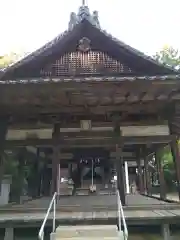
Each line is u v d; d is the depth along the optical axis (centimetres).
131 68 759
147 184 1351
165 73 743
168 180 2036
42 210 695
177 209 692
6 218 586
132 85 654
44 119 821
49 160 1384
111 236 496
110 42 759
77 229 507
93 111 801
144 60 741
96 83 640
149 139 785
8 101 727
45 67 760
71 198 1129
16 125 823
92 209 684
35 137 810
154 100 755
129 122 815
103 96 711
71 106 784
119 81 634
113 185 1617
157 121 811
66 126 815
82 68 755
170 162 2028
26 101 731
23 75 752
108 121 818
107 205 712
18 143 783
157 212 643
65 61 764
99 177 1644
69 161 1523
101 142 787
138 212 647
